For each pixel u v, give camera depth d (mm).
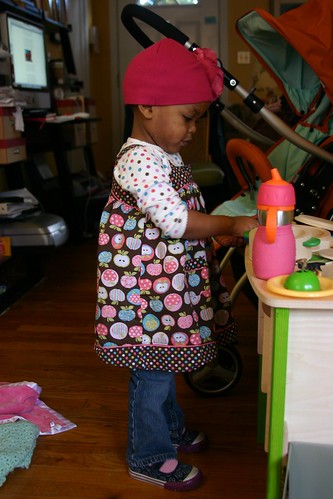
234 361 1734
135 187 1168
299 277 891
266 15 1680
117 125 6219
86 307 2607
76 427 1594
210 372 1728
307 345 911
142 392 1296
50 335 2277
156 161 1190
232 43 5922
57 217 2836
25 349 2141
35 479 1371
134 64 1210
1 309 2523
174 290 1222
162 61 1165
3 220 2701
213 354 1289
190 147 4160
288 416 953
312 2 1721
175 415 1456
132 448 1339
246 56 5918
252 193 1873
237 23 1861
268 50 1910
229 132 4742
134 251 1229
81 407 1709
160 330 1242
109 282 1247
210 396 1746
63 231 2809
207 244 1372
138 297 1236
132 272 1232
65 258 3471
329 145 1661
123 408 1701
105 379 1893
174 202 1154
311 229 1283
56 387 1837
